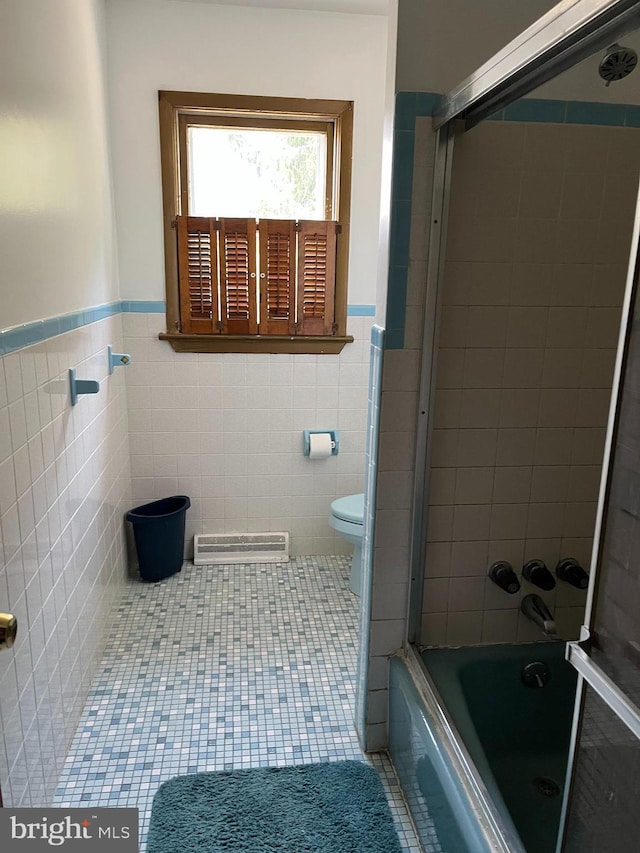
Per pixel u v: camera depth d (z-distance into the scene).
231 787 1.78
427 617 1.92
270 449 3.15
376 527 1.80
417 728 1.63
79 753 1.89
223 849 1.58
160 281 2.89
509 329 1.76
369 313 3.05
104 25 2.60
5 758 1.32
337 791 1.78
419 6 1.52
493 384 1.79
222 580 3.01
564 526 1.91
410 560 1.83
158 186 2.81
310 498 3.23
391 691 1.87
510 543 1.90
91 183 2.29
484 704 1.89
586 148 1.68
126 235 2.83
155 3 2.65
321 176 2.97
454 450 1.82
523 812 1.71
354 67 2.80
